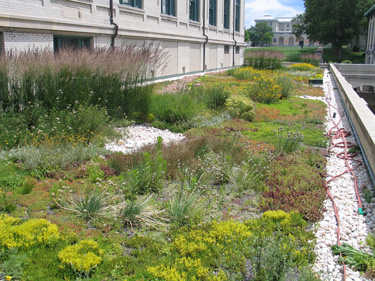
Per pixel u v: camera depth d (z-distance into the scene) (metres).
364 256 4.04
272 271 3.50
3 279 3.38
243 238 4.33
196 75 23.00
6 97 7.70
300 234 4.51
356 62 51.06
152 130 9.41
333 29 54.00
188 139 8.45
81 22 13.16
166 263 3.84
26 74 7.83
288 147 7.72
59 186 5.55
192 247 4.06
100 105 9.01
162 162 6.10
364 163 7.15
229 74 23.69
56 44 13.16
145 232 4.51
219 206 5.23
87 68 8.69
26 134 7.11
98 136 7.83
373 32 40.84
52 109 7.98
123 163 6.48
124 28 15.83
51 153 6.52
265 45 104.50
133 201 5.00
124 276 3.61
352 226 4.83
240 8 35.44
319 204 5.36
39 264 3.66
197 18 25.56
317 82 21.25
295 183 6.04
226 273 3.69
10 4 10.38
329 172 6.83
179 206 4.89
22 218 4.61
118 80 9.45
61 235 4.18
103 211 4.82
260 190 5.84
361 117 8.34
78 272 3.59
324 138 9.09
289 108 13.19
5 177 5.67
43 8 11.58
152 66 10.34
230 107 11.38
